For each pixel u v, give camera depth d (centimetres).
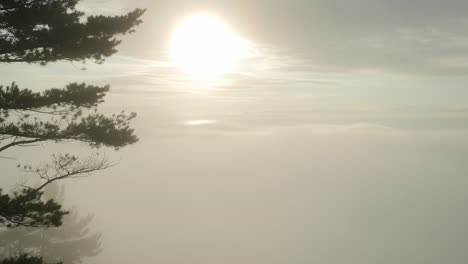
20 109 972
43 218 965
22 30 984
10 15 955
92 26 1006
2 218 941
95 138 1013
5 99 942
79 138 1017
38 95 982
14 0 958
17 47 989
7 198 933
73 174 999
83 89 1016
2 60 991
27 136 977
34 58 1005
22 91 962
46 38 987
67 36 986
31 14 962
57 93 998
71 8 1062
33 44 997
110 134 1014
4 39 983
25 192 975
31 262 952
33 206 952
